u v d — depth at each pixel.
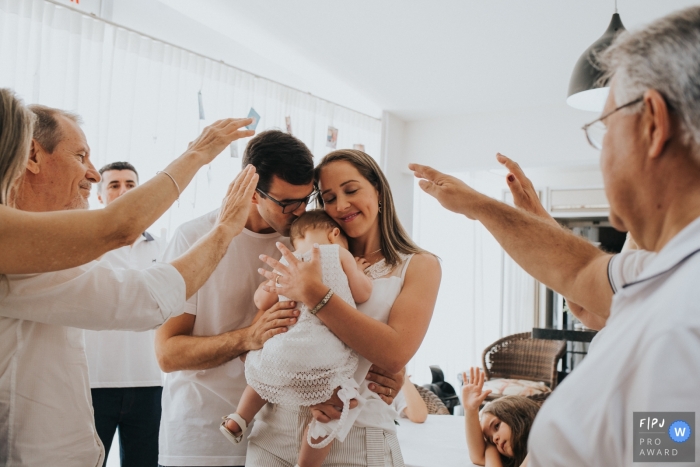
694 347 0.53
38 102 2.86
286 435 1.41
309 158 1.56
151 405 2.69
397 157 5.58
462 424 2.99
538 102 4.98
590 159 4.85
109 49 3.23
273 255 1.66
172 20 3.61
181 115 3.58
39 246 0.95
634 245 1.16
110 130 3.21
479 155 5.31
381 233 1.57
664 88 0.63
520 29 3.56
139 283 1.14
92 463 1.20
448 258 6.26
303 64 4.41
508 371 4.88
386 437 1.40
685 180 0.64
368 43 3.90
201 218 1.65
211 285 1.60
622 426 0.59
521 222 1.10
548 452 0.65
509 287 7.07
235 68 3.95
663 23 0.65
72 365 1.17
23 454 1.09
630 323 0.62
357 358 1.38
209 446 1.53
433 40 3.79
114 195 2.89
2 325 1.07
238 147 3.87
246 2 3.44
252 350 1.42
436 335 6.12
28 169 1.16
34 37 2.88
